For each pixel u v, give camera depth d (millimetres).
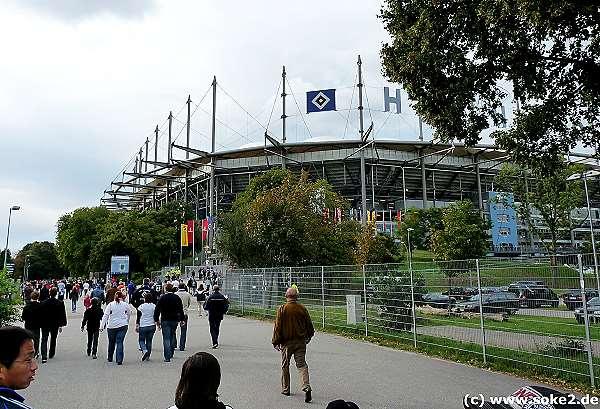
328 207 34875
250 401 7516
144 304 11766
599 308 7797
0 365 2561
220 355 12094
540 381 8578
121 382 9016
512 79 11469
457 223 50219
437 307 11977
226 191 85938
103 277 66188
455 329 11281
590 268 8000
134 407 7270
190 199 92125
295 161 78562
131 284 33875
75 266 80438
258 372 9844
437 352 11727
